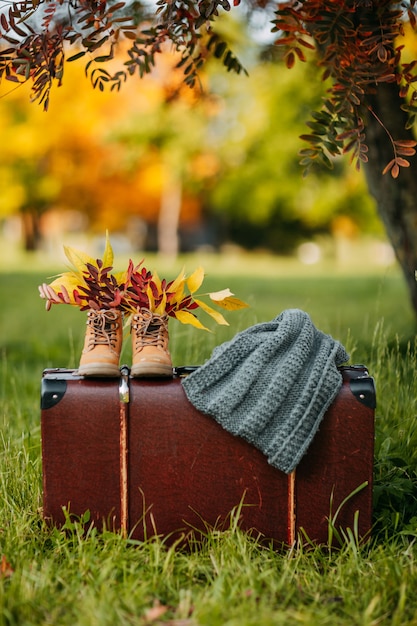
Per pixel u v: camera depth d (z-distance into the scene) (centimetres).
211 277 1355
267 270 1802
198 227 3425
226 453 233
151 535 235
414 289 416
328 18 246
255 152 1634
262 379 233
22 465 285
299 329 243
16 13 246
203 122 1584
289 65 260
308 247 2903
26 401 398
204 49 398
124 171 1941
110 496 233
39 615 191
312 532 234
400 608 194
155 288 244
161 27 278
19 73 250
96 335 238
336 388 231
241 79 1385
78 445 231
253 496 233
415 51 631
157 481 233
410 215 399
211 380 232
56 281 249
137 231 3216
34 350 590
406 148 251
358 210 1719
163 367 233
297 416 228
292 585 210
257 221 2327
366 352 378
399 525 253
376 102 379
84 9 251
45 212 2488
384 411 325
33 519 248
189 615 195
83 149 1905
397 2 251
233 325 505
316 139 257
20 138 1728
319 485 233
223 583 205
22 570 209
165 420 232
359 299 990
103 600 193
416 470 278
